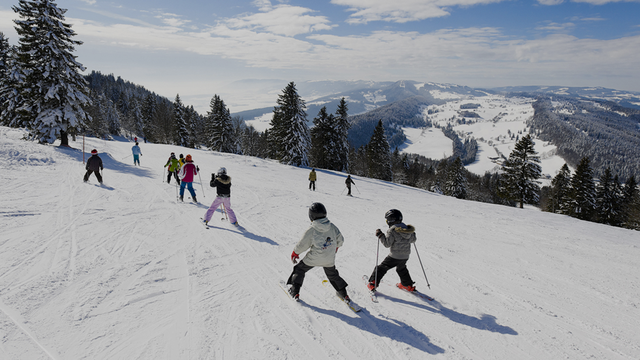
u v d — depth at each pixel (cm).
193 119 6488
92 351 288
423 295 443
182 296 407
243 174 2117
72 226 662
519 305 432
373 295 433
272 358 295
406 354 313
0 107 2931
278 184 1814
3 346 284
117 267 479
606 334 362
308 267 408
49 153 1638
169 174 1328
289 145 3734
